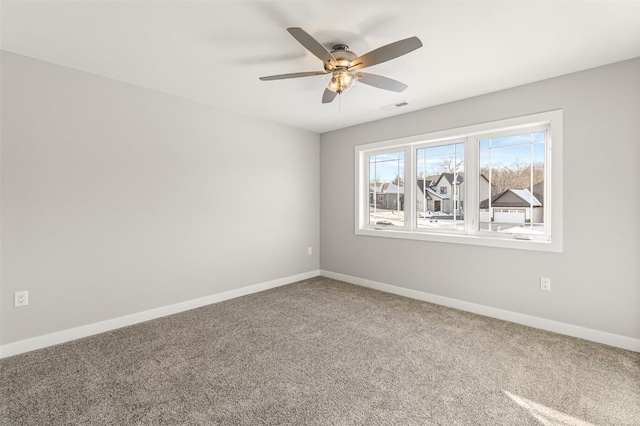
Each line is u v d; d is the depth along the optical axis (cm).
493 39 211
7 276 230
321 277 477
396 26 196
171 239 320
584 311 260
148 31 202
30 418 163
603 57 235
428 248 359
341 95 315
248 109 364
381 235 404
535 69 255
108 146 277
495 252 308
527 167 297
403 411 169
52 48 224
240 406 174
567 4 174
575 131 261
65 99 254
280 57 239
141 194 298
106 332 273
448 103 338
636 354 232
